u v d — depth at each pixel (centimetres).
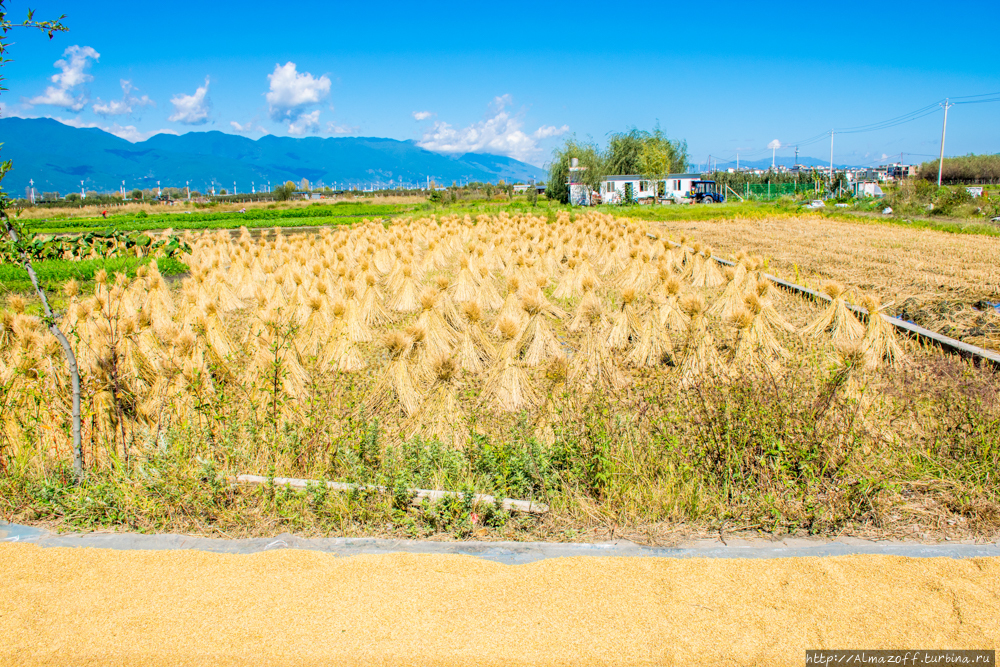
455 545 392
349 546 396
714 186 5994
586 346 776
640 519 418
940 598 326
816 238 2352
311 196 9850
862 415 518
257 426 551
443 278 1044
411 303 1202
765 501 425
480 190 8681
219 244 2041
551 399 579
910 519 412
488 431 583
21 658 299
